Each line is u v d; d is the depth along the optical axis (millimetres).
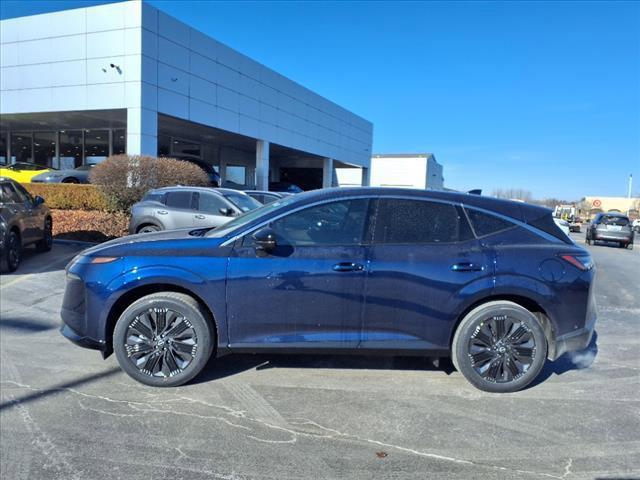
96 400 3811
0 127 25797
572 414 3711
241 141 29938
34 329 5621
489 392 4062
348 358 4766
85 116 20625
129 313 3961
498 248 4004
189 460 3031
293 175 45625
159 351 3996
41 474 2861
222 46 22344
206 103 21438
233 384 4133
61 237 13289
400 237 4016
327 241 3992
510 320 3986
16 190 9547
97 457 3045
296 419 3559
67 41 18328
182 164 15297
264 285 3898
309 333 3949
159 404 3756
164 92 18688
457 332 3998
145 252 4004
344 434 3365
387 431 3414
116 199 14445
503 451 3188
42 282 8016
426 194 4125
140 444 3199
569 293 3979
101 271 3984
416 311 3926
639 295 8828
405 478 2887
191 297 4008
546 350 4055
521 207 4203
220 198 10078
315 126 33250
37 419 3510
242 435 3330
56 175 18078
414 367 4574
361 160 42875
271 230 3865
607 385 4289
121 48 17562
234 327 3945
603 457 3133
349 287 3896
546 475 2936
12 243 8766
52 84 18797
